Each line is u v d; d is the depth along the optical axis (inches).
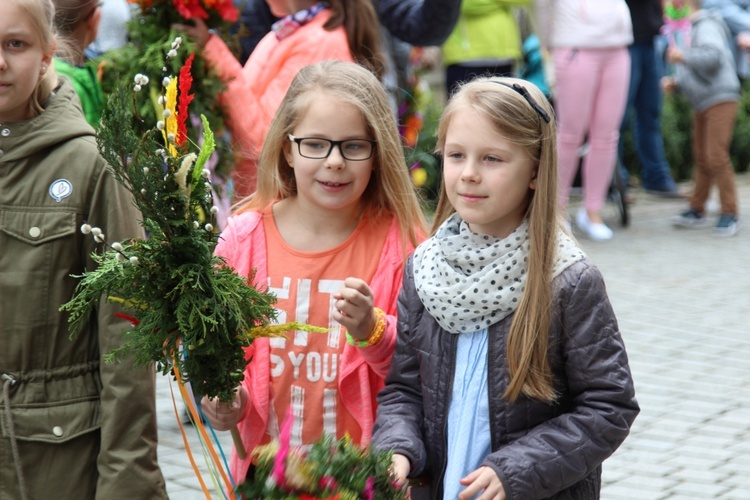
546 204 110.3
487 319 110.9
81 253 123.7
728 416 232.2
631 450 213.6
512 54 366.9
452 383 112.0
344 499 93.1
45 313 122.0
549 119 111.3
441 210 122.6
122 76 201.0
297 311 129.7
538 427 108.0
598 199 415.8
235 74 207.3
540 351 107.9
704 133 438.0
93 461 124.6
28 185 122.9
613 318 110.0
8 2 118.8
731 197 432.8
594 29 380.8
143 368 119.9
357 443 126.9
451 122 111.9
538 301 108.1
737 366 266.8
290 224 134.7
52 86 128.0
